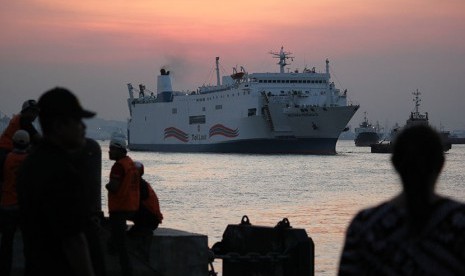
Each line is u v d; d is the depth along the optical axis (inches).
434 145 195.2
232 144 6082.7
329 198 2667.3
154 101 7317.9
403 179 195.6
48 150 238.4
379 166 5123.0
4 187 450.6
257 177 3868.1
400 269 189.2
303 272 507.5
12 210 449.7
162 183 3422.7
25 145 447.8
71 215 228.5
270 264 511.8
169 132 6993.1
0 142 481.7
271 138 5748.0
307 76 5890.8
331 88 5915.4
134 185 476.4
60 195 228.1
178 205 2347.4
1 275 456.4
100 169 478.6
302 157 5949.8
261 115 5689.0
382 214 194.7
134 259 500.7
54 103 237.9
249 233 547.5
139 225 502.0
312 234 1530.5
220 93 6176.2
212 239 1440.7
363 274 193.8
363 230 195.0
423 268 187.5
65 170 230.8
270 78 5846.5
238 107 5930.1
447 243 186.9
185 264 512.7
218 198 2632.9
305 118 5600.4
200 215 2025.1
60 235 229.1
